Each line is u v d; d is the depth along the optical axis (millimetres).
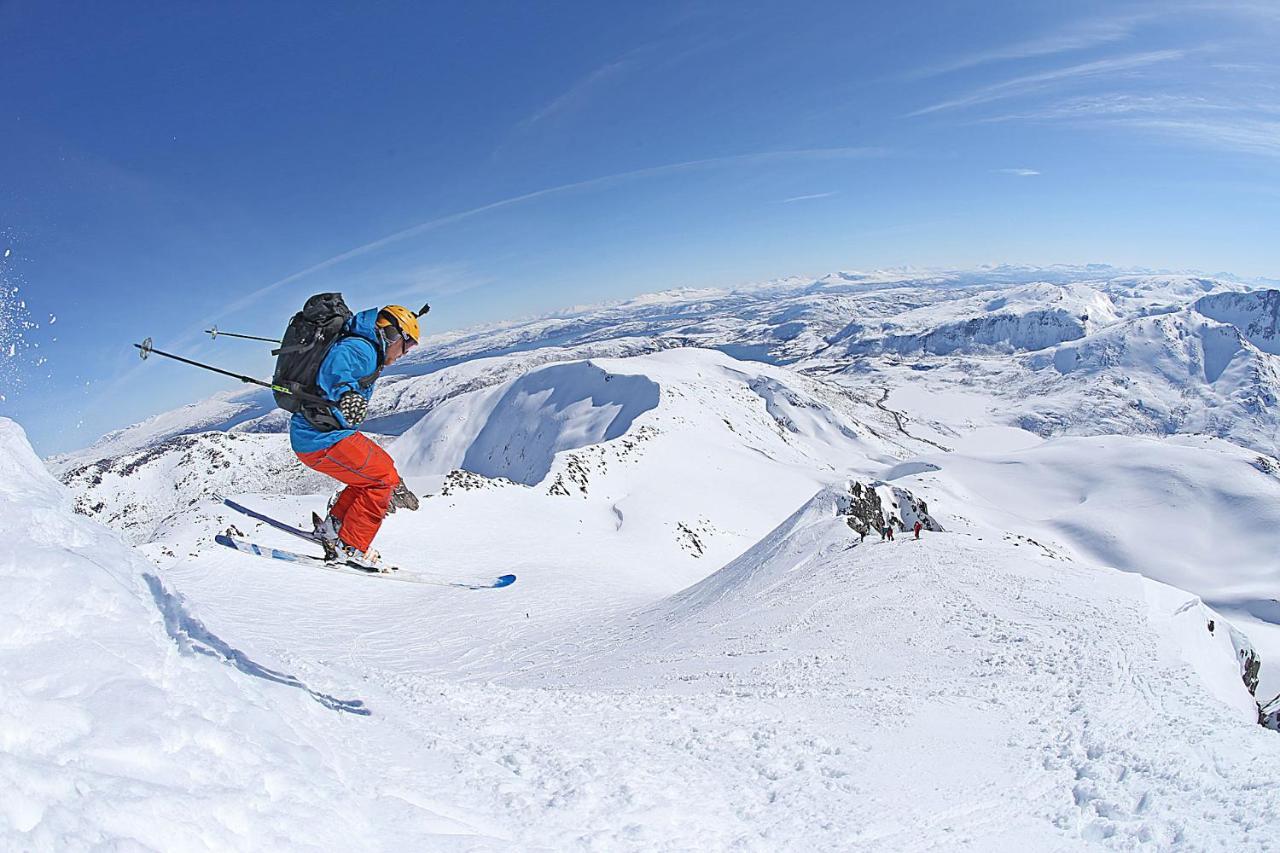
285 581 32438
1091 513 116875
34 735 3314
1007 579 18516
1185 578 97625
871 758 7867
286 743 4836
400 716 7637
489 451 150500
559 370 161875
